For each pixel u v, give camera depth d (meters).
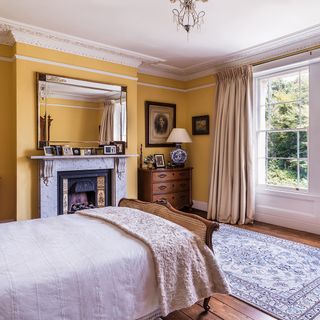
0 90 3.62
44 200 3.64
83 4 2.87
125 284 1.48
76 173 3.98
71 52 3.91
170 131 5.43
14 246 1.62
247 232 3.84
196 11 2.97
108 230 1.89
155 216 2.18
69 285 1.32
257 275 2.55
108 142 4.27
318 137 3.75
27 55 3.56
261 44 3.98
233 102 4.46
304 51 3.74
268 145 4.43
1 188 3.64
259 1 2.82
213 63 4.81
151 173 4.71
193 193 5.49
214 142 4.75
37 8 2.95
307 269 2.66
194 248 1.80
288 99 4.16
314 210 3.81
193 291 1.70
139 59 4.51
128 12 3.04
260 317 1.94
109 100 4.27
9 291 1.20
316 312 1.98
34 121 3.63
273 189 4.32
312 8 2.97
